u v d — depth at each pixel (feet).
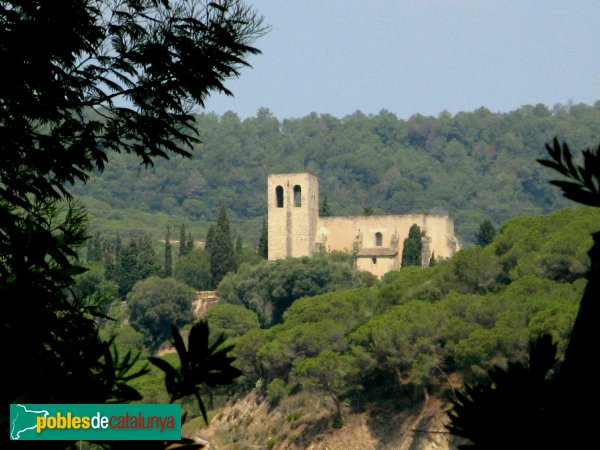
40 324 78.33
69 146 147.23
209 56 144.56
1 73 129.49
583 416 52.16
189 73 145.48
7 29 130.62
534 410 53.42
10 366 72.64
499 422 52.90
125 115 148.87
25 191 139.23
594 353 54.13
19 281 78.28
